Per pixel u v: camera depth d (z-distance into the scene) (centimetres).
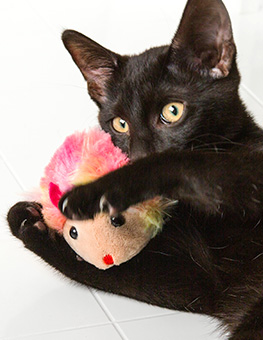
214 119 79
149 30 127
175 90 79
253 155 71
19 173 99
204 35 80
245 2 131
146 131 80
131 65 82
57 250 80
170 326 82
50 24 129
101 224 72
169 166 69
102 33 126
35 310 83
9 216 82
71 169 73
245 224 74
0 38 125
